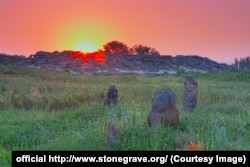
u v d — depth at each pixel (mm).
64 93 27453
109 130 11898
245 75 56562
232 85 39156
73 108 22375
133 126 12914
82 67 111250
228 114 17672
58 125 17484
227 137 12430
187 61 139125
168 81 44281
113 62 123938
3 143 14836
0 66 59375
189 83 18156
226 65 145500
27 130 16375
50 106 23734
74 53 130500
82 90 28875
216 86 36406
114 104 20516
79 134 13445
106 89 29391
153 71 117875
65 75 51656
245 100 23969
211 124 13852
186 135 11922
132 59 132875
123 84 37375
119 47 171750
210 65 138250
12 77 44156
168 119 13266
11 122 18609
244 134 13633
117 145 11383
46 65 118812
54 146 12531
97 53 132875
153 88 29547
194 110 17875
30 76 48438
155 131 12172
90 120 17484
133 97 25422
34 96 25672
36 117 19438
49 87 32500
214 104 21141
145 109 17953
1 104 24047
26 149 12875
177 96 25516
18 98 25109
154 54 157000
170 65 133125
